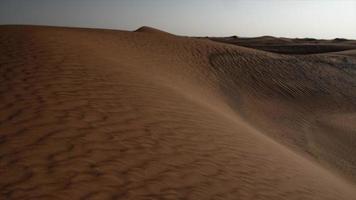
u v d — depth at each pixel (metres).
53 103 7.96
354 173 13.07
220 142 8.11
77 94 8.88
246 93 21.31
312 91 23.73
